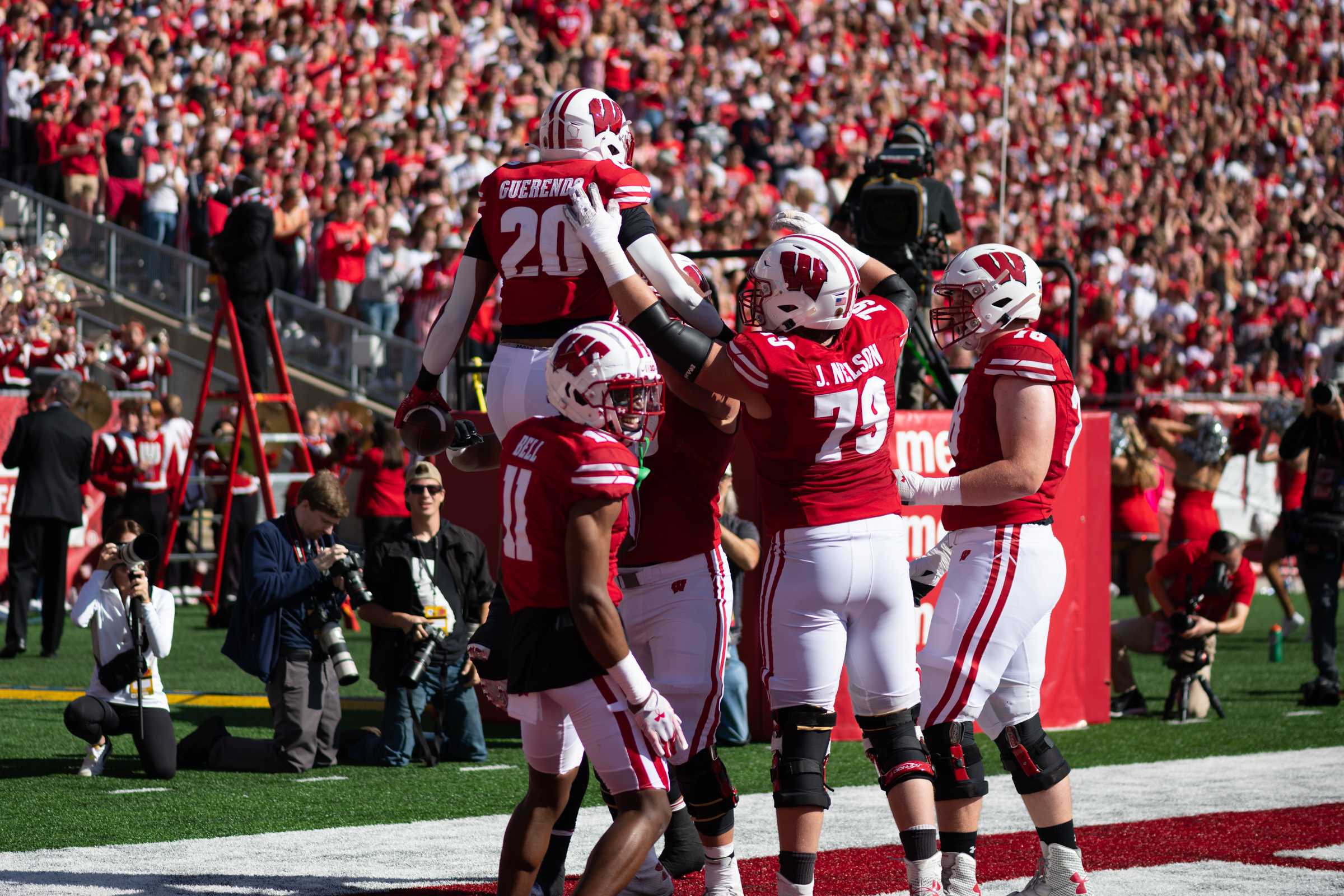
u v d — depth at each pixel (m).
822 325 9.81
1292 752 16.88
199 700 19.77
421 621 15.76
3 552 26.86
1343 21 64.25
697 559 10.37
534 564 8.99
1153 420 27.19
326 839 12.54
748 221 37.41
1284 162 58.56
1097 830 12.99
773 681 9.88
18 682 20.80
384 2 43.22
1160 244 46.41
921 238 18.67
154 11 40.25
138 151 35.34
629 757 8.88
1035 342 10.23
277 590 15.52
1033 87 53.72
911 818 9.75
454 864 11.69
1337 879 11.34
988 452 10.29
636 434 9.07
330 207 35.25
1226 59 60.84
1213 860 11.94
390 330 33.38
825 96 45.50
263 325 29.92
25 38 38.56
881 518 9.85
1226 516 33.53
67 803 13.88
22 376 29.77
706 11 49.38
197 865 11.59
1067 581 18.22
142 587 14.88
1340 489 20.09
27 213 34.69
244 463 27.58
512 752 16.88
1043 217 45.62
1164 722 18.84
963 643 10.18
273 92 38.88
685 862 11.52
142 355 31.25
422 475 16.02
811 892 9.72
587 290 10.13
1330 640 20.30
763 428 9.75
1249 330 45.06
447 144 38.28
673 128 42.06
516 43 45.34
